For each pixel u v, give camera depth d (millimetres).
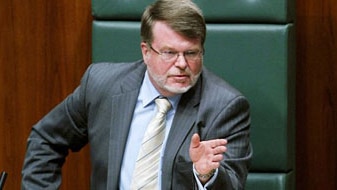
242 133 6781
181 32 6465
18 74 9477
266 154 8383
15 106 9516
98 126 7082
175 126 6750
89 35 9328
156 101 6906
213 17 8422
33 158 7324
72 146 7477
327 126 9016
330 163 9055
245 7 8344
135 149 6891
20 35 9422
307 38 8938
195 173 6168
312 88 9000
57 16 9352
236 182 6418
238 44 8383
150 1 8523
